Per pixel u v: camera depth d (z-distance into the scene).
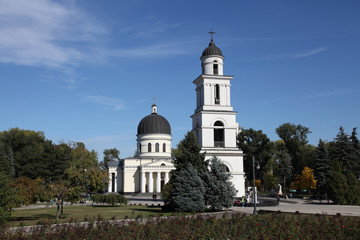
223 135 59.31
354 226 21.89
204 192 40.94
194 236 20.08
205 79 59.06
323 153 77.62
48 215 43.56
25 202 38.09
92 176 95.94
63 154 98.19
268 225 23.20
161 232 21.16
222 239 20.52
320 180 75.06
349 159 73.88
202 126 57.56
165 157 101.50
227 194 41.25
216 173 43.06
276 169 104.19
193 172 41.59
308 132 111.75
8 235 20.47
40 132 123.31
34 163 94.25
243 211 41.56
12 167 94.50
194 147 46.09
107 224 22.81
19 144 109.38
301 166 99.50
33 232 21.36
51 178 93.69
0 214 28.98
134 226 22.48
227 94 59.66
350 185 54.88
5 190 30.67
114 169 103.25
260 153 104.50
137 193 96.56
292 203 60.03
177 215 30.31
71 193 41.41
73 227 22.58
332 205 52.78
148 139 101.69
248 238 20.98
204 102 58.62
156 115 105.00
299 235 19.91
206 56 60.91
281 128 113.31
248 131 106.06
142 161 100.62
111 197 61.38
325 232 20.77
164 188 45.28
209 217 25.73
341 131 75.69
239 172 57.47
